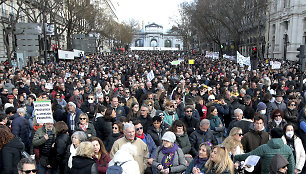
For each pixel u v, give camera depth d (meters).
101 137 6.78
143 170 5.07
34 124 6.99
